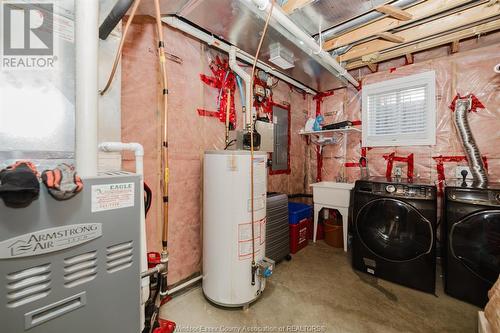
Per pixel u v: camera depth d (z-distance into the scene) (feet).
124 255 2.36
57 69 2.65
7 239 1.69
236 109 7.88
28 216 1.77
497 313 3.62
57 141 2.62
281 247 7.91
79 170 2.55
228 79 7.57
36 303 1.83
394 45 7.29
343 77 9.10
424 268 6.17
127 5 3.60
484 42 7.48
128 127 5.18
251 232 5.44
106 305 2.24
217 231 5.43
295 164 11.24
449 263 5.97
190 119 6.42
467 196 5.77
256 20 5.22
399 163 9.21
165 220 4.11
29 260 1.79
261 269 5.41
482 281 5.51
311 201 11.66
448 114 8.16
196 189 6.63
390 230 6.79
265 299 5.91
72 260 2.01
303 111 11.69
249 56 7.18
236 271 5.36
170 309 5.52
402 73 9.05
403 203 6.44
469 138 7.68
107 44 4.35
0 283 1.69
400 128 9.16
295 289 6.37
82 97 2.57
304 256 8.54
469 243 5.65
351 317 5.25
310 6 5.35
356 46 8.02
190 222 6.48
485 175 7.43
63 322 1.98
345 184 9.96
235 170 5.25
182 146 6.23
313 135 11.64
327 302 5.79
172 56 5.93
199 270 6.73
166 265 3.98
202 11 4.88
